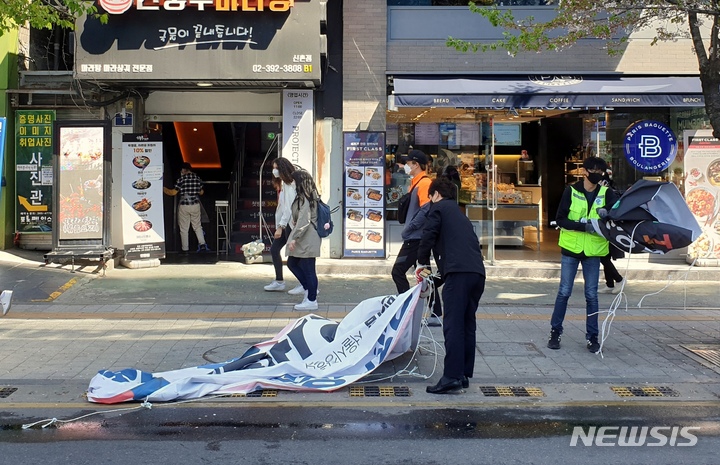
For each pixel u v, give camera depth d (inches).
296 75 420.5
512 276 460.8
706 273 453.7
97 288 406.9
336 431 202.2
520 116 506.9
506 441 195.0
